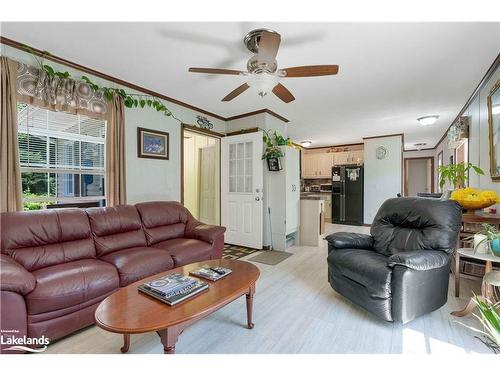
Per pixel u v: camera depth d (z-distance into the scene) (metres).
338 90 3.15
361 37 2.01
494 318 0.94
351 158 7.33
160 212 2.98
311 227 4.52
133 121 3.10
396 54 2.28
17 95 2.12
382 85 3.00
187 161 5.71
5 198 2.01
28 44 2.15
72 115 2.62
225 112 4.21
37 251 1.93
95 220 2.38
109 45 2.17
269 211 4.27
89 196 2.80
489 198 2.43
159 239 2.82
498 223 2.35
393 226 2.53
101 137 2.87
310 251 4.10
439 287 1.97
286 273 3.05
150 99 3.26
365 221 6.34
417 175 9.00
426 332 1.79
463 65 2.50
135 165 3.13
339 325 1.90
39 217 2.04
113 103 2.84
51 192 2.52
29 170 2.33
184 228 3.15
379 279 1.87
